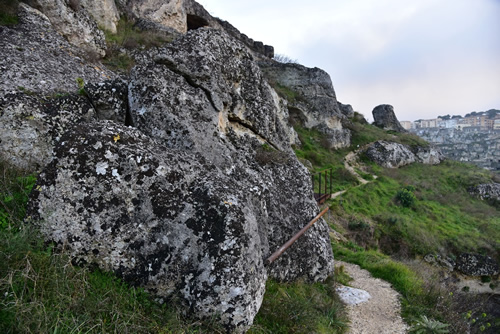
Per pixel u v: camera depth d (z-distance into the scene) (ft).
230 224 10.44
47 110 15.19
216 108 16.67
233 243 10.33
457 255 52.70
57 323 7.74
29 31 22.58
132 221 10.40
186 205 10.78
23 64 17.97
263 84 21.44
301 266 17.90
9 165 13.71
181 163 11.63
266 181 17.87
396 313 19.12
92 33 34.50
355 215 51.34
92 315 8.73
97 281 9.76
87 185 10.22
